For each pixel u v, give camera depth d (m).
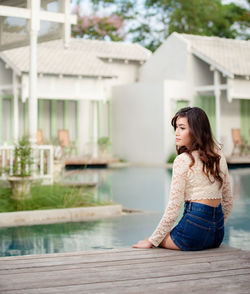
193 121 3.82
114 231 6.73
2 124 19.72
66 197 8.64
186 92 20.75
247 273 3.26
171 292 2.89
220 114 21.89
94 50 23.17
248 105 22.94
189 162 3.75
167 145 19.98
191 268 3.37
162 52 22.34
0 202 8.29
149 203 9.55
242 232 6.58
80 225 7.24
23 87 18.03
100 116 22.16
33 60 9.83
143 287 2.98
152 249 3.92
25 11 9.70
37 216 7.72
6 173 9.93
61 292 2.88
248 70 20.11
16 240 6.13
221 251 3.85
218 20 36.41
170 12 36.50
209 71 21.67
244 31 36.53
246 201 9.66
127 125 21.72
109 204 8.58
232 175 15.13
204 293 2.87
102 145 21.44
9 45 11.76
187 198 3.84
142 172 16.48
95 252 3.85
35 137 9.82
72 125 21.23
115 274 3.24
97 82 19.95
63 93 19.23
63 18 10.24
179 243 3.84
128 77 23.69
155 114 20.30
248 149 21.45
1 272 3.29
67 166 19.08
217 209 3.82
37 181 9.47
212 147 3.80
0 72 19.48
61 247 5.70
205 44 21.78
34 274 3.24
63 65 19.64
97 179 14.10
